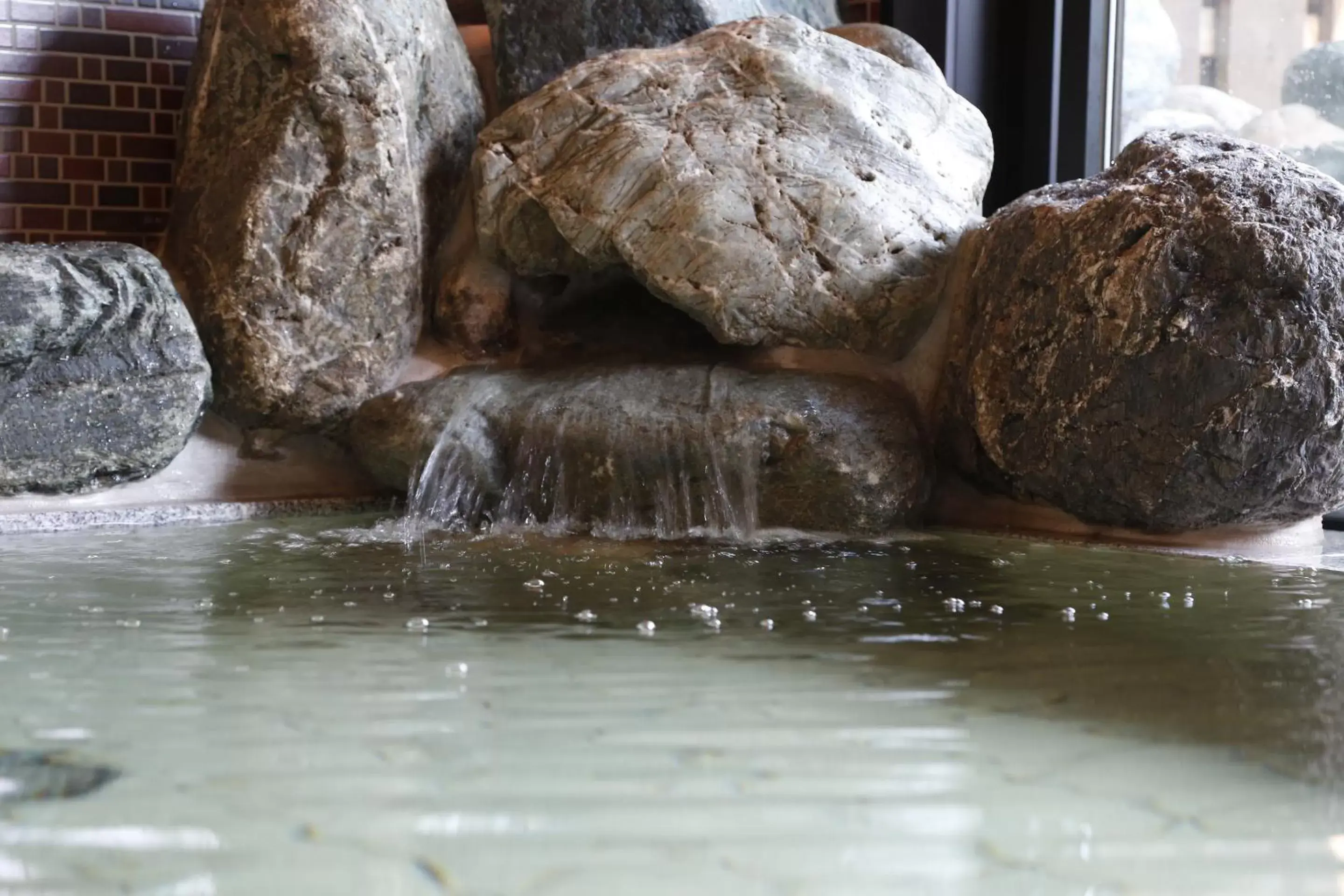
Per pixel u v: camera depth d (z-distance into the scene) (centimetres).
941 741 213
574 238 484
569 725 219
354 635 287
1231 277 392
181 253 512
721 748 208
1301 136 586
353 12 488
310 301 489
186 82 555
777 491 445
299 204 487
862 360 485
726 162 476
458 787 189
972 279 471
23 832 171
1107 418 414
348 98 488
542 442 461
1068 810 183
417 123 522
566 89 500
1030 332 436
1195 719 226
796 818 178
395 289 506
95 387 451
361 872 160
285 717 222
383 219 498
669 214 471
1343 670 261
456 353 531
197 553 398
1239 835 174
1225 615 315
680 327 527
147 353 459
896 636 290
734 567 379
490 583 351
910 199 488
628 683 247
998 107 632
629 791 188
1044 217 439
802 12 624
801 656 270
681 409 451
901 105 512
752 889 157
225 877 159
